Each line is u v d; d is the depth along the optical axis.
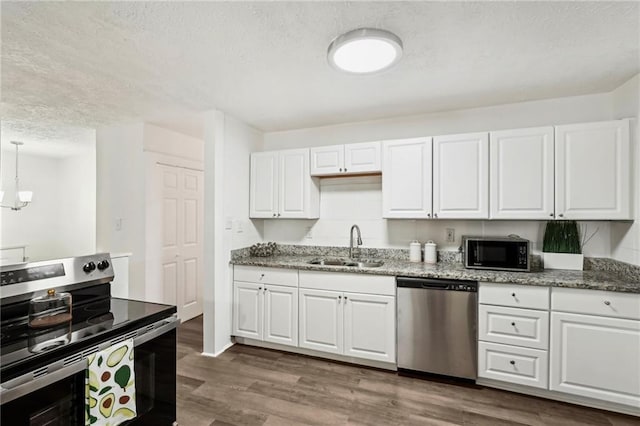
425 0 1.43
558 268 2.52
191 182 4.08
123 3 1.45
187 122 3.35
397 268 2.64
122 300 1.86
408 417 2.01
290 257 3.38
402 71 2.15
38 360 1.13
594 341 2.05
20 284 1.44
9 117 3.18
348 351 2.69
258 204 3.37
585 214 2.27
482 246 2.52
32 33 1.69
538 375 2.18
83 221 5.29
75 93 2.54
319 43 1.80
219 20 1.58
